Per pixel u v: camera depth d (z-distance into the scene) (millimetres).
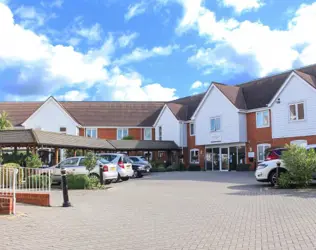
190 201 13508
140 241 7496
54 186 20844
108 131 47125
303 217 9500
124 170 24000
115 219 10094
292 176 16953
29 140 25391
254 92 36375
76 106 49500
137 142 40844
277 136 31172
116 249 6895
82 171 20906
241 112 34875
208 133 37875
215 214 10539
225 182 21438
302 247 6656
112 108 49719
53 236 8031
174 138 43656
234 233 8008
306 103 29078
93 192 17484
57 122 44969
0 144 25500
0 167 11695
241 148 35625
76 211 11570
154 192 16938
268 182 19250
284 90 30812
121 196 15633
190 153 42500
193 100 46344
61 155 37156
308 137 28859
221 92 36469
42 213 11164
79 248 7000
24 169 14125
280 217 9648
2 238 7848
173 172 35656
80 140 33156
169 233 8203
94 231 8523
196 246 6980
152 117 48906
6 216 10578
